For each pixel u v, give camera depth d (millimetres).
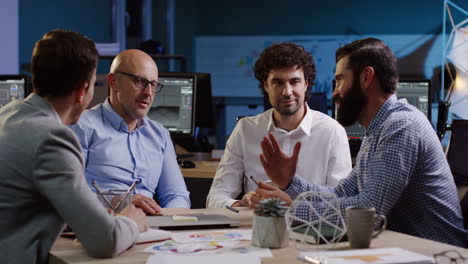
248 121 2535
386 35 8688
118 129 2480
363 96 1721
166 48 8914
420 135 1653
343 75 1743
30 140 1309
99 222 1283
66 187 1284
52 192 1285
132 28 8141
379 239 1475
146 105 2477
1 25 5371
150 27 8469
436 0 8461
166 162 2600
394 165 1604
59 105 1422
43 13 6215
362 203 1572
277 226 1359
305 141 2428
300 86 2373
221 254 1287
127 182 2455
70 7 6648
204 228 1622
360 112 1751
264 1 9078
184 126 3525
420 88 3594
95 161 2434
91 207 1291
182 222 1629
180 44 9188
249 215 1833
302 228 1494
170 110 3527
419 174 1685
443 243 1529
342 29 8859
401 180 1602
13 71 5496
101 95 3742
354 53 1722
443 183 1705
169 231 1568
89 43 1451
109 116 2477
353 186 1896
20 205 1315
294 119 2434
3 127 1355
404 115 1663
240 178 2529
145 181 2494
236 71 9195
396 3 8617
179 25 9156
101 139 2439
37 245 1326
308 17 8953
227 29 9203
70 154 1323
